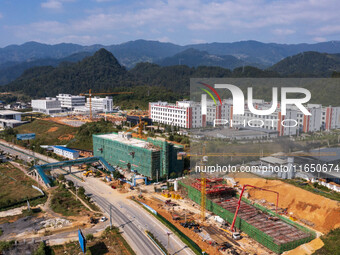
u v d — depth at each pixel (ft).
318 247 242.99
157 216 331.36
